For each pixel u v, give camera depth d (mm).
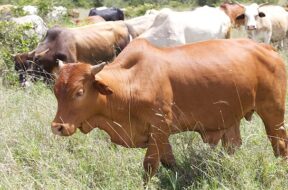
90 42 13836
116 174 6996
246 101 6977
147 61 6586
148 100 6465
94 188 6770
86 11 51094
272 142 7301
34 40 14688
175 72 6617
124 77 6562
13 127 8469
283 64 7199
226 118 6957
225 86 6773
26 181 6742
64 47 13008
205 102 6758
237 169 6852
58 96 6215
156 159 6609
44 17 24953
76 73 6164
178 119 6750
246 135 8008
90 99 6270
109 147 7895
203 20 14031
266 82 7051
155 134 6543
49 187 6477
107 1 60688
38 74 12875
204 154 7227
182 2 56750
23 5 24703
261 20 18641
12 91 11414
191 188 6648
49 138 8070
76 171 7168
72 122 6191
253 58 7016
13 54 13617
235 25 18453
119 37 14938
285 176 6840
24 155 7547
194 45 6961
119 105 6469
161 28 13219
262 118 7305
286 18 20406
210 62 6773
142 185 6602
